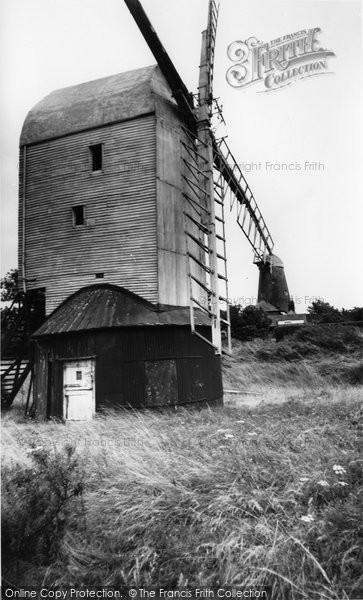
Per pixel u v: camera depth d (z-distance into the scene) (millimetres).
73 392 15984
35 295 19766
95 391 15562
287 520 5281
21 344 19812
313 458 7098
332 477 6215
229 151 23250
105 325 15695
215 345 16922
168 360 16125
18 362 19938
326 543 4816
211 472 6504
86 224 18062
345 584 4359
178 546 5066
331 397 17656
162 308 16656
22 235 19250
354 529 4969
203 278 20547
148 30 15945
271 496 5668
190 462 6867
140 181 17359
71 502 5953
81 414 15688
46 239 18781
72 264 18094
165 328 16344
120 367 15578
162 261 17016
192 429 10203
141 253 17000
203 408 16688
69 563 5117
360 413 11891
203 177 19719
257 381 25859
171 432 9859
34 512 5328
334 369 25016
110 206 17734
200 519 5504
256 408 14734
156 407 15469
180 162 18891
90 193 18156
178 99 18547
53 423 15016
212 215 18578
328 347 28172
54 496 5629
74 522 5699
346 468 6539
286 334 31859
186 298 18594
